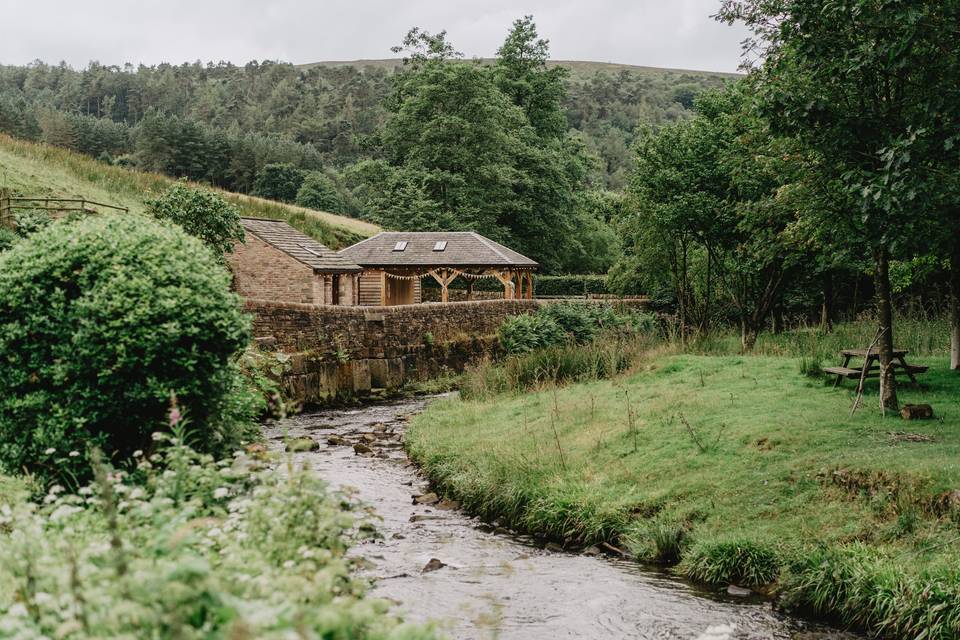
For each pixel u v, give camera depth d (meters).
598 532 10.84
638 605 8.55
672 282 36.00
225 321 9.13
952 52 10.92
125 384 8.73
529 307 39.69
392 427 20.48
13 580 4.84
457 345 33.09
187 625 3.72
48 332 8.71
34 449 8.66
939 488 9.31
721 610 8.43
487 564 9.99
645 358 21.66
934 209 10.98
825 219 13.29
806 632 7.88
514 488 12.18
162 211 29.56
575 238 62.12
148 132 122.94
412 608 8.30
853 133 11.85
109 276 8.87
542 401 18.50
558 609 8.42
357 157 171.88
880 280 13.24
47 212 31.27
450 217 50.34
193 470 6.89
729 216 24.08
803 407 13.92
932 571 7.89
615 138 163.50
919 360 17.70
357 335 27.66
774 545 9.36
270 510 6.08
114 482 6.78
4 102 135.12
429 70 53.81
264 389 11.83
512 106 55.94
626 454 13.07
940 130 10.76
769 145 13.90
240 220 34.22
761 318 25.66
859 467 10.32
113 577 4.36
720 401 15.07
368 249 39.72
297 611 3.46
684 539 10.16
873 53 11.11
